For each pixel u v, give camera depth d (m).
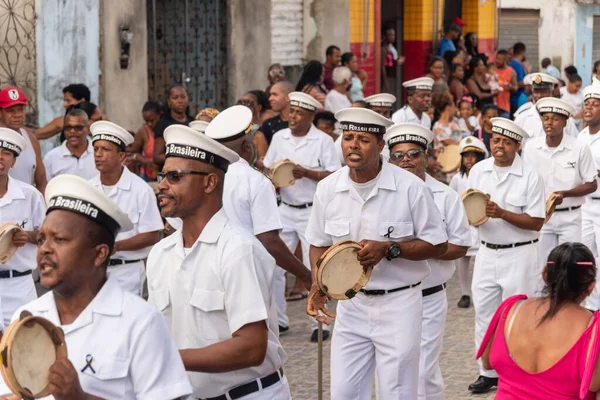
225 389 5.70
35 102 15.56
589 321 5.84
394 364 7.67
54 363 4.24
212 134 7.65
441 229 7.70
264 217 8.64
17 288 9.21
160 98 18.77
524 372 5.94
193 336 5.62
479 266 10.41
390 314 7.66
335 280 7.26
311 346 11.57
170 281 5.70
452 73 24.28
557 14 32.84
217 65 19.61
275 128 14.05
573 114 12.23
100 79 16.47
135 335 4.60
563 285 5.90
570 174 12.22
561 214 12.38
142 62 17.27
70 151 11.91
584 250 5.94
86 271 4.59
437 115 19.20
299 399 9.87
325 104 18.42
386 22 27.52
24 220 9.28
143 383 4.59
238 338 5.41
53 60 15.68
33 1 15.35
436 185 8.88
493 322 6.15
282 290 11.98
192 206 5.60
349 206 7.77
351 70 21.08
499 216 10.03
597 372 5.73
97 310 4.60
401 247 7.48
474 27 29.84
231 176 8.64
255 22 20.22
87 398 4.33
